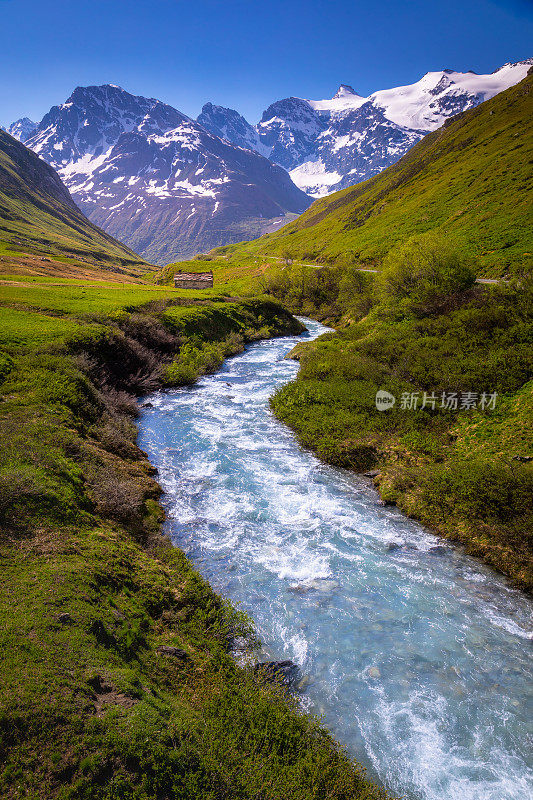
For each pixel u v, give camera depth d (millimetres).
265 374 36781
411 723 8617
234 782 6535
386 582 12656
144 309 43156
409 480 17688
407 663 9984
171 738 6762
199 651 9484
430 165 124375
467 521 15055
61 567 9570
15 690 6418
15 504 10867
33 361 22688
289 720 8031
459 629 11000
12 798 5250
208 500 16688
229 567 13000
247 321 55750
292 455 21125
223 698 8164
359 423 23078
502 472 15859
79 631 8031
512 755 8055
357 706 8930
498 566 13281
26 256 101750
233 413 26766
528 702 9094
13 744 5805
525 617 11469
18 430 14969
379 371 28953
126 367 31266
